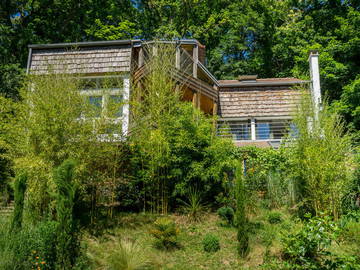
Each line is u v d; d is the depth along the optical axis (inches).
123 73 486.6
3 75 539.8
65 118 308.8
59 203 241.0
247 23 946.1
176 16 961.5
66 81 337.7
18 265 218.2
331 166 339.9
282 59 949.2
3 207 362.3
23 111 319.3
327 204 345.1
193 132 364.2
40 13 809.5
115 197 374.0
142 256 259.6
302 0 964.0
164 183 360.2
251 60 962.1
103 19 887.7
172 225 306.0
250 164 420.2
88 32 800.9
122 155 369.7
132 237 301.3
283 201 383.6
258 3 964.0
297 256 248.1
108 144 341.4
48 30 804.6
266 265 240.2
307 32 895.7
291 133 390.3
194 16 978.7
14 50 735.7
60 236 231.9
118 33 799.7
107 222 329.1
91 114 335.3
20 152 327.9
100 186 350.6
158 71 400.2
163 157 352.2
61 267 226.4
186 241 301.3
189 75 500.4
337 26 883.4
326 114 385.7
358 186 363.9
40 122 303.9
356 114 676.7
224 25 973.2
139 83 455.5
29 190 301.4
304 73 794.2
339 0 893.2
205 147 364.2
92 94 374.9
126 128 424.2
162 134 359.9
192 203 347.9
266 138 595.5
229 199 352.5
